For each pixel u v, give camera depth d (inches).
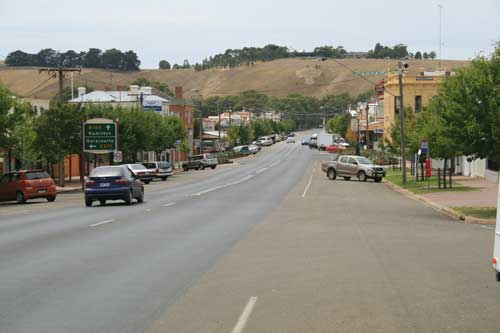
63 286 452.8
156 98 3909.9
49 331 335.3
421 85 3206.2
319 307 388.5
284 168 3142.2
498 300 410.3
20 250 631.2
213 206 1196.5
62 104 2103.8
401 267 534.6
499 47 1031.0
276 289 443.5
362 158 2224.4
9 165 2015.3
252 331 334.0
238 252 619.2
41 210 1189.7
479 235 774.5
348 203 1283.2
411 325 347.3
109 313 373.7
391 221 938.7
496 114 986.7
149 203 1294.3
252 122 6653.5
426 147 1610.5
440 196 1406.3
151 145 2856.8
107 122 2103.8
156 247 652.1
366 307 388.8
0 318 362.3
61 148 2064.5
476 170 2137.1
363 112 5315.0
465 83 1015.6
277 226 856.3
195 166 3361.2
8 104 1592.0
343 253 614.2
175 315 368.8
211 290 439.8
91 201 1251.8
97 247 650.8
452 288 447.5
